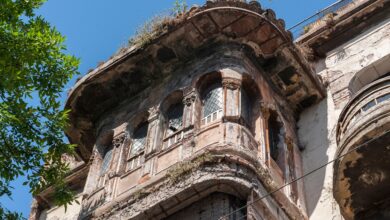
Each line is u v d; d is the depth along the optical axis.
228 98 14.88
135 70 16.92
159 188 13.43
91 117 17.81
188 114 15.04
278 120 16.36
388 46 18.14
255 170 13.12
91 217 14.20
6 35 11.80
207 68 15.95
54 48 12.40
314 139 16.94
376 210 13.65
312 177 15.92
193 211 12.82
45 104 12.29
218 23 16.00
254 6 15.97
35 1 12.45
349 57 18.80
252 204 12.46
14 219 11.46
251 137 14.31
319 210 15.01
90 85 17.20
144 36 16.56
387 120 13.22
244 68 15.91
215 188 12.70
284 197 13.92
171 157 14.20
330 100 17.70
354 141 13.48
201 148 13.71
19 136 11.94
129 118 16.64
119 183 14.84
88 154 18.56
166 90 16.42
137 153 15.61
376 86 14.43
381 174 13.39
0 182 11.75
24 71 11.97
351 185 13.71
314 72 17.59
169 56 16.67
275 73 17.09
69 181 21.19
